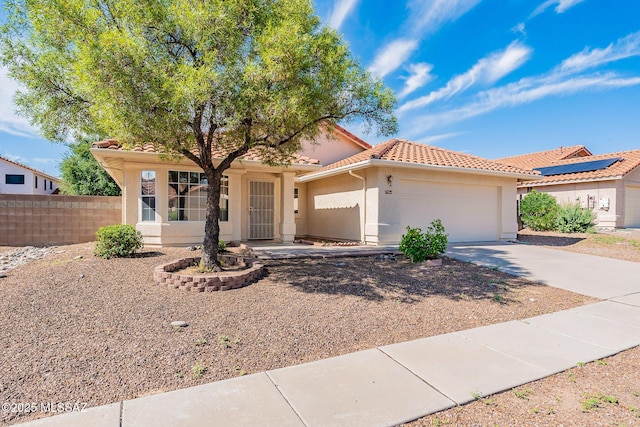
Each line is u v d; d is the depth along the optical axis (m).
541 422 3.19
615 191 19.23
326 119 8.32
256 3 6.70
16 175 36.28
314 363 4.30
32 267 8.45
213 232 8.16
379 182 13.11
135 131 6.40
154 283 7.15
